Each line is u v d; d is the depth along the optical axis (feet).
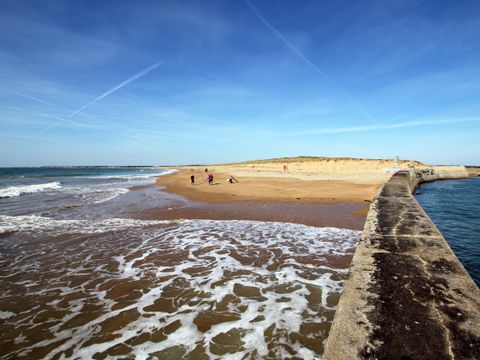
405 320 9.76
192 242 31.17
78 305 18.31
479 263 27.25
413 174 105.60
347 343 8.75
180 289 20.13
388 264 14.88
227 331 15.02
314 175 125.08
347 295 11.71
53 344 14.47
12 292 20.33
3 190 86.17
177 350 13.65
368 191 66.18
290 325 15.40
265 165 294.46
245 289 19.84
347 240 31.04
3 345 14.49
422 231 21.39
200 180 122.31
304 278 21.47
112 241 32.04
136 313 17.15
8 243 31.63
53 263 25.73
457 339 8.66
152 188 96.12
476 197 74.69
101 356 13.43
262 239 31.83
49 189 95.45
